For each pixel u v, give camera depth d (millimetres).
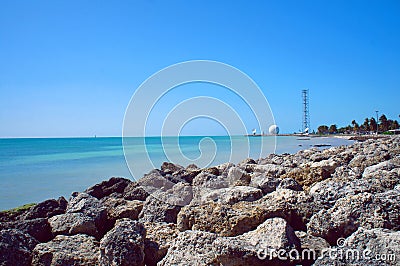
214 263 4629
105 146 58125
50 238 6867
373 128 106625
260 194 7316
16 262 5625
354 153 13977
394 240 4156
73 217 7059
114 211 7988
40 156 36000
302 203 6223
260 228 5180
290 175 9078
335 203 5770
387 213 5152
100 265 5277
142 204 8492
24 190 16109
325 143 47594
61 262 5504
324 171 8734
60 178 19516
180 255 4750
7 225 6789
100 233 7391
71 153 39969
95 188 10727
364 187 6336
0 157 35188
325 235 5359
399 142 15586
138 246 5234
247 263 4590
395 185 6805
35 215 8562
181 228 6086
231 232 5648
